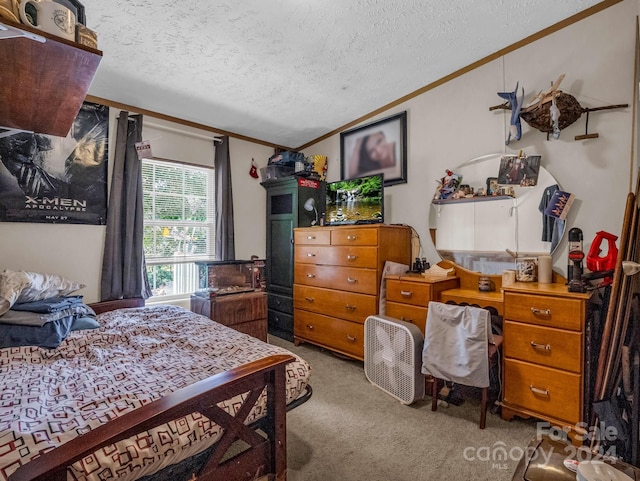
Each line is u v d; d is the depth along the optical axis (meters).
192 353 1.56
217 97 2.90
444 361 1.96
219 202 3.49
